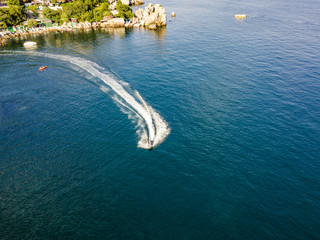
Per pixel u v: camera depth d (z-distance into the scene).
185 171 49.34
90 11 158.00
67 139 58.50
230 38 127.56
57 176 48.78
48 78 87.56
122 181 47.41
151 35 136.62
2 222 40.31
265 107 69.38
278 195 44.25
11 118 66.31
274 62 98.50
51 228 39.34
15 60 103.19
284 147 55.09
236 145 55.78
